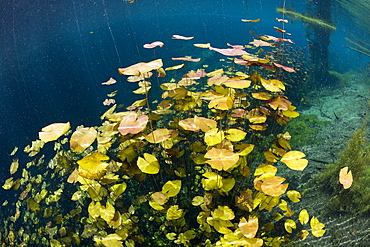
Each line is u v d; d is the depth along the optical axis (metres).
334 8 6.62
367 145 2.67
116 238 1.68
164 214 2.13
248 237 1.40
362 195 2.19
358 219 2.04
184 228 2.01
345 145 2.91
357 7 6.34
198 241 1.90
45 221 2.16
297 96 4.07
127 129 1.69
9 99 4.07
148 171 1.71
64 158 2.66
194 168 2.51
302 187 2.42
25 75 4.81
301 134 3.21
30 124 3.50
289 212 1.91
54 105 3.91
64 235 2.02
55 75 4.79
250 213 2.05
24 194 2.36
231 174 2.40
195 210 2.17
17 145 3.14
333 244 1.87
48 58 5.51
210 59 5.36
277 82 2.03
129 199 2.29
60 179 2.54
